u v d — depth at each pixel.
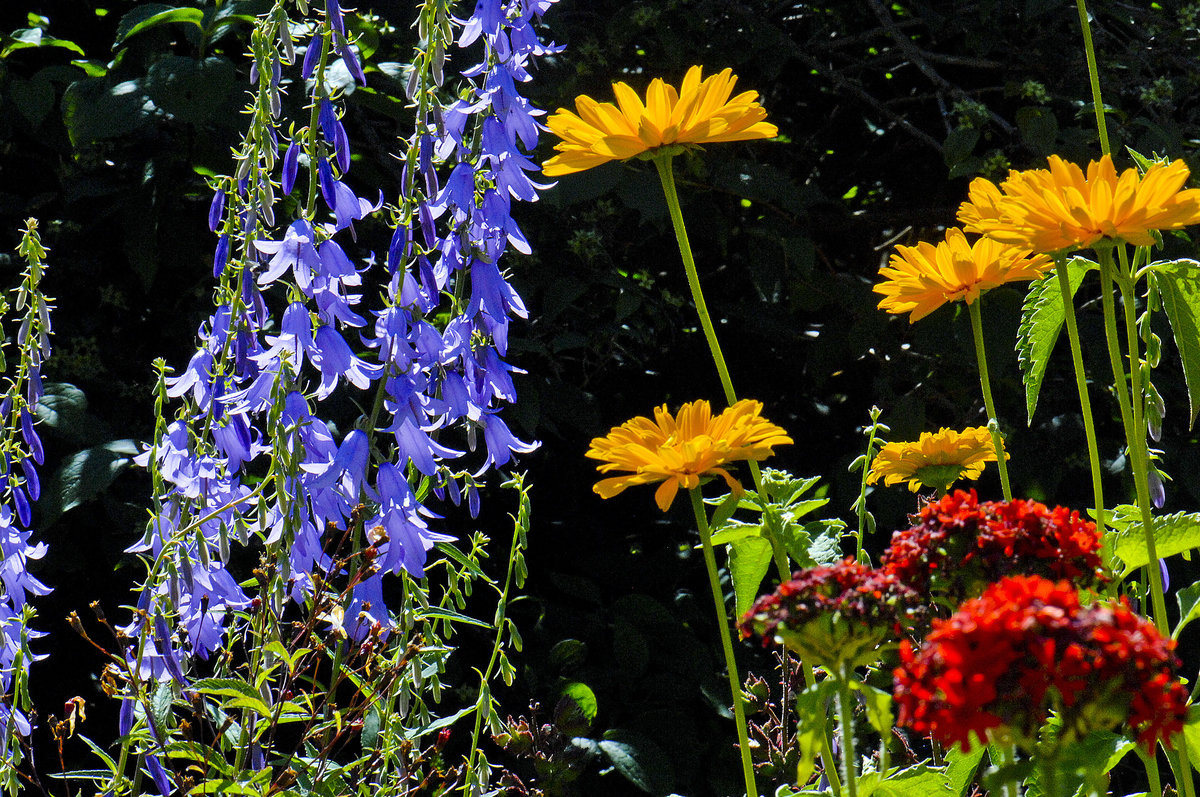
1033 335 1.61
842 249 4.38
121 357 3.28
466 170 1.87
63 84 3.26
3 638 1.76
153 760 1.62
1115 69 4.02
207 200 3.50
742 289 4.08
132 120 2.84
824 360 3.73
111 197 3.35
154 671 1.70
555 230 3.47
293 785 1.70
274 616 1.61
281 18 1.67
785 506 1.44
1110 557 1.41
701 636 3.51
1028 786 1.29
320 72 1.71
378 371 1.79
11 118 3.17
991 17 3.85
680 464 1.23
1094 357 3.41
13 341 3.07
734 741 3.07
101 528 2.97
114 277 3.38
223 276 1.76
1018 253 1.47
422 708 1.82
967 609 0.83
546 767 2.21
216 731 1.76
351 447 1.72
